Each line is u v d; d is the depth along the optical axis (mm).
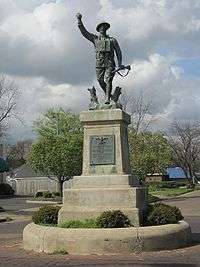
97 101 14383
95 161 13750
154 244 11602
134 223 12500
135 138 48344
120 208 12836
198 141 76875
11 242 14320
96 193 13109
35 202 41812
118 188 13070
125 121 14023
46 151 43688
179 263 10039
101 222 12141
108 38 14461
